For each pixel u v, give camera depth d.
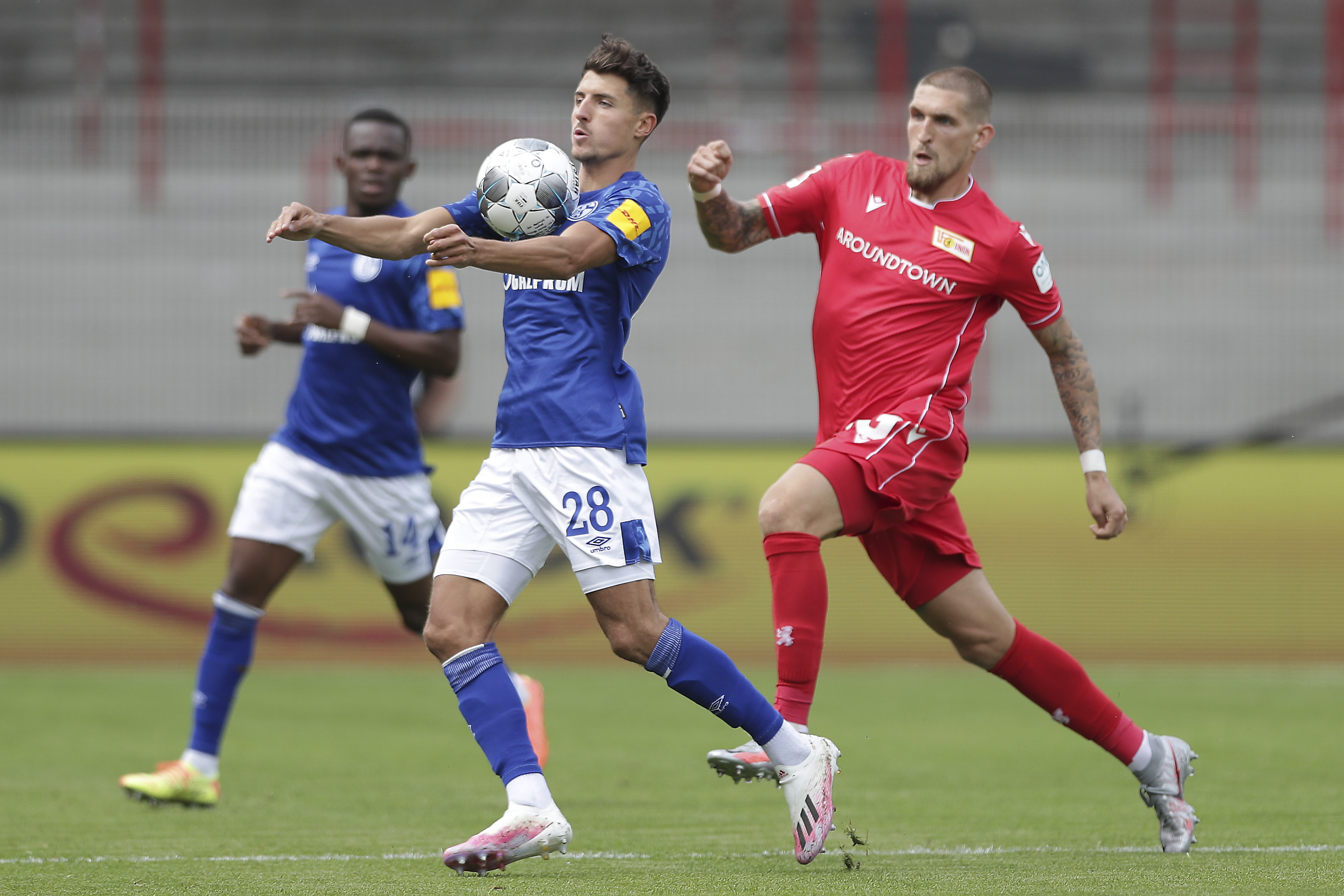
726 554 38.28
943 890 11.59
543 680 35.31
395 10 59.22
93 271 47.88
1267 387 48.50
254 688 33.22
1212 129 49.97
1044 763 22.17
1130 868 12.91
